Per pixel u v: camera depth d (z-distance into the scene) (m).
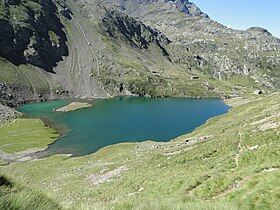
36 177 76.94
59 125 169.50
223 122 107.31
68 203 12.90
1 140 134.38
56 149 122.56
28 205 10.16
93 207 13.33
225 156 44.12
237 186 29.27
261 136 45.84
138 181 50.03
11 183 13.19
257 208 22.59
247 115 101.44
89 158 91.69
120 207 15.27
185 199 26.41
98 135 145.38
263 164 31.47
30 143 130.38
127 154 83.19
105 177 62.56
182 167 49.03
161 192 39.12
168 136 141.75
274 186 24.58
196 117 196.38
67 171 77.88
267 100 125.81
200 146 61.16
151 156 70.38
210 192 30.16
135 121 180.38
